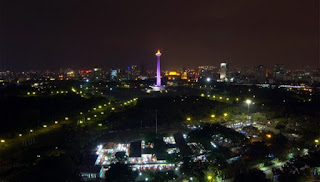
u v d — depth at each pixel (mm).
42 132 161500
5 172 103000
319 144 131250
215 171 101125
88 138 147000
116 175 97000
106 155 123375
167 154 119438
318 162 102500
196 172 99500
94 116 198625
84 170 106250
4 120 168625
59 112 192500
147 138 142625
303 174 98125
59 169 102500
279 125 164000
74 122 179250
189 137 142000
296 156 111688
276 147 120125
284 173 96188
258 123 182375
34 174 98625
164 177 97562
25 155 121750
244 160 109812
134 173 101750
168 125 181125
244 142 127938
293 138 145375
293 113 199875
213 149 124812
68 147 126312
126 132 164500
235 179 93625
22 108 195250
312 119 180125
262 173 95500
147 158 119125
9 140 147250
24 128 156750
